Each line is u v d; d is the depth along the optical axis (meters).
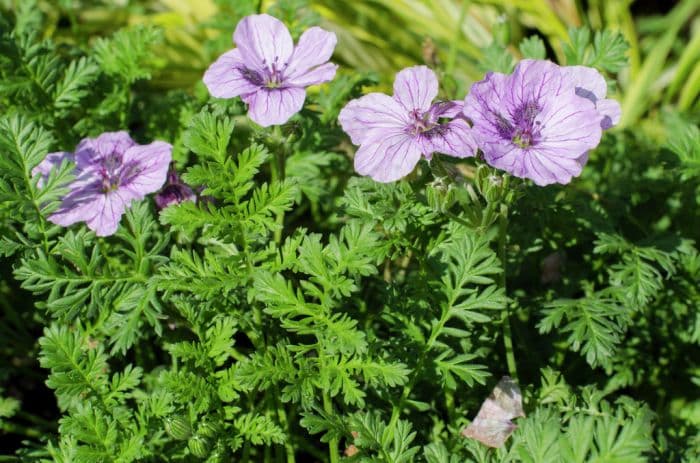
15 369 0.44
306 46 0.41
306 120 0.45
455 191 0.39
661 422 0.42
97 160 0.42
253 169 0.40
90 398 0.39
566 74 0.39
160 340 0.43
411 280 0.41
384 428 0.38
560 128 0.38
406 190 0.40
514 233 0.43
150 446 0.39
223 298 0.40
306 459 0.44
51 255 0.40
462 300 0.41
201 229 0.43
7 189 0.40
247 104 0.42
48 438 0.40
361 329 0.42
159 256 0.40
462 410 0.41
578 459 0.36
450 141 0.39
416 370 0.39
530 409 0.40
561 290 0.44
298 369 0.40
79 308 0.40
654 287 0.41
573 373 0.44
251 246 0.41
